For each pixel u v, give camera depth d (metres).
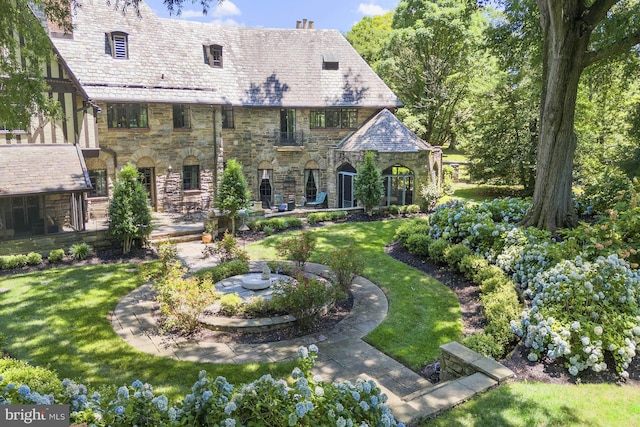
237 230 18.75
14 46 13.33
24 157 16.38
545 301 7.80
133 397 3.93
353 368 7.92
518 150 25.39
